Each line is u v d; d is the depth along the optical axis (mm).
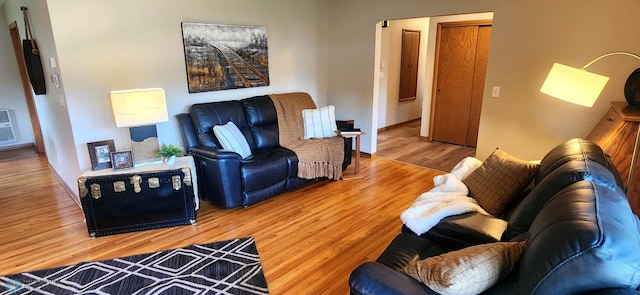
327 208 3359
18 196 3713
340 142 4051
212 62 3914
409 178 4180
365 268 1354
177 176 2898
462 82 5449
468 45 5262
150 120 2939
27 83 5141
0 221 3125
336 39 5043
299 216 3191
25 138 5895
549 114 3426
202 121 3549
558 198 1366
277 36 4527
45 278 2299
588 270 940
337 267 2420
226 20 3975
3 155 5395
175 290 2172
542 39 3328
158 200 2900
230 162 3121
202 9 3754
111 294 2141
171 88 3662
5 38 5449
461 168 2689
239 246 2678
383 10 4422
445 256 1350
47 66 3348
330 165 3945
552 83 2479
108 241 2773
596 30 3033
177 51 3635
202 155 3256
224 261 2482
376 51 4652
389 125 6902
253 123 4008
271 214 3236
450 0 3838
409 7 4184
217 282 2248
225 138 3398
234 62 4113
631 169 2205
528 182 2240
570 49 3195
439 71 5645
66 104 3037
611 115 2686
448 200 2252
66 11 2893
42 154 5465
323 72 5258
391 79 6605
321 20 5020
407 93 7121
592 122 3199
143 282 2250
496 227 1890
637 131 2232
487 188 2305
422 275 1298
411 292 1215
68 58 2961
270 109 4168
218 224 3047
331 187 3902
